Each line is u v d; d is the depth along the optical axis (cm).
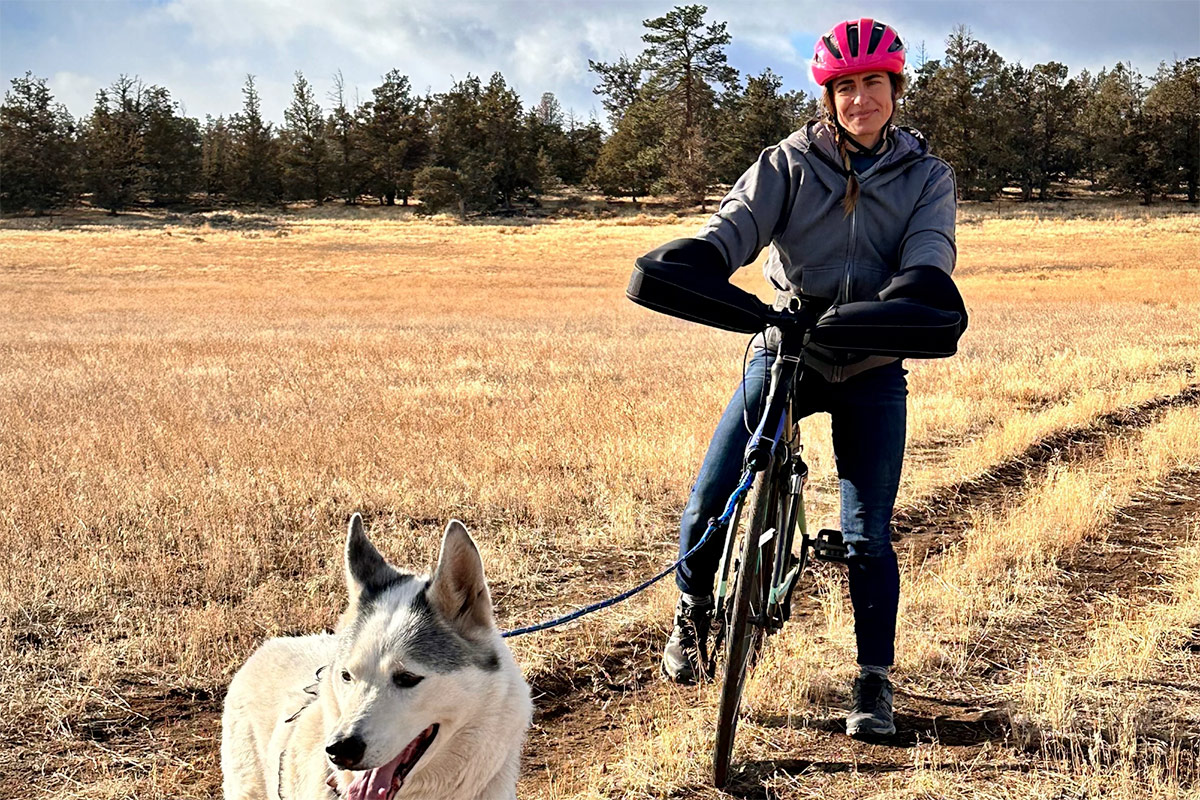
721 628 489
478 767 328
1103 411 1195
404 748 304
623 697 514
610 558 720
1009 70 12450
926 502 850
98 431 1113
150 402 1355
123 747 464
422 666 307
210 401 1370
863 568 454
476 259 6738
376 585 343
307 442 1032
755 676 501
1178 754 430
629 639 573
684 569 480
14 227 10394
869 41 416
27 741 466
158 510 803
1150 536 743
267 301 4297
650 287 402
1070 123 12194
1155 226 7750
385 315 3509
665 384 1445
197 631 563
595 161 13862
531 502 823
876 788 416
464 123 12669
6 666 532
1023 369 1510
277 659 380
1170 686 497
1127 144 11506
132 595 638
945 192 437
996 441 1021
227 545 705
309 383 1556
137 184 12562
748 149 12031
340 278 5575
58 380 1631
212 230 9544
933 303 392
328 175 13262
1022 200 11762
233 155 13275
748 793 419
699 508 465
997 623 587
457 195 11825
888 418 444
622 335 2467
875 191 429
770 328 451
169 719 492
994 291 4038
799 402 450
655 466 922
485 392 1415
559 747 466
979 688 509
